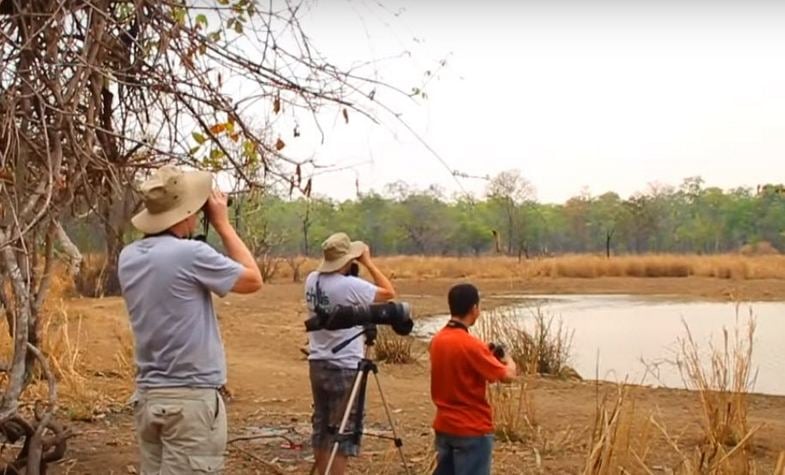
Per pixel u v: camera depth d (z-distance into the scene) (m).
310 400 10.52
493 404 8.44
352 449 6.15
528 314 23.17
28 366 5.73
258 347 16.12
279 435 8.31
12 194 4.88
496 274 40.34
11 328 5.54
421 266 42.06
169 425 4.37
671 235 69.69
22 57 4.86
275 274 32.97
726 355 11.48
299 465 7.37
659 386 12.09
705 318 24.22
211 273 4.38
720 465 6.61
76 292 18.20
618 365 15.38
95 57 5.00
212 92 5.20
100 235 6.04
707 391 8.19
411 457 7.64
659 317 24.42
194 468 4.37
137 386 4.51
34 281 5.54
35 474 5.55
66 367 10.31
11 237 4.79
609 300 31.23
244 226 6.63
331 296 6.38
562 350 14.20
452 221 53.97
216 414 4.44
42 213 4.61
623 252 67.12
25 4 4.91
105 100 5.35
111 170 5.13
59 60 4.89
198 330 4.39
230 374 12.27
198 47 5.12
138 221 4.55
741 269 40.72
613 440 6.33
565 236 69.94
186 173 4.59
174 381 4.37
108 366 11.38
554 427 8.89
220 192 4.75
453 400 5.66
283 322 19.91
